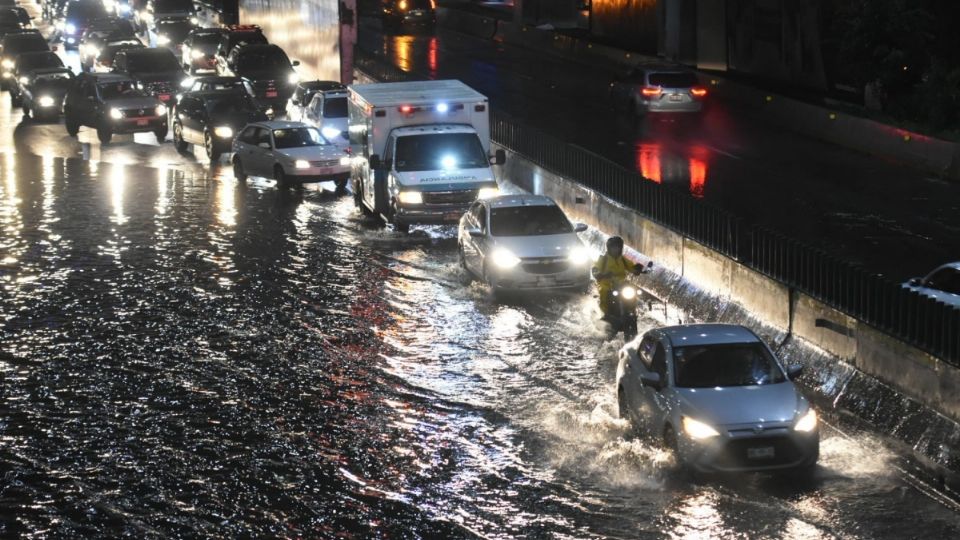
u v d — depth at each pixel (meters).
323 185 84.00
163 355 46.28
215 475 34.78
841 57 88.62
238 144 84.50
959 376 34.47
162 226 69.50
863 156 79.88
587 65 132.00
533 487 33.50
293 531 31.08
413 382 42.84
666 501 32.28
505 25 155.62
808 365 41.69
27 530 31.38
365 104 70.31
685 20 120.25
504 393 41.53
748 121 94.62
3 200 77.06
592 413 39.41
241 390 42.22
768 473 33.69
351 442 37.19
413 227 68.69
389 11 165.75
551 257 53.91
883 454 35.41
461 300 53.88
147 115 99.06
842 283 40.66
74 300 54.22
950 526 30.44
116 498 33.28
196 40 129.62
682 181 71.81
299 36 128.88
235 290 55.72
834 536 29.92
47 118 111.44
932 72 81.31
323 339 48.12
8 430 38.50
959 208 64.56
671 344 36.41
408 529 31.06
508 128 75.19
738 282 47.06
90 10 165.88
